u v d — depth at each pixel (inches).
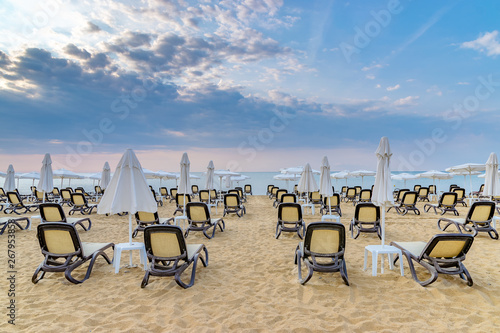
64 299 137.5
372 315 121.1
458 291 143.9
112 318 118.8
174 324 114.0
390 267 176.2
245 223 376.2
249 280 162.7
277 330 109.3
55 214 274.7
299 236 282.0
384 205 176.1
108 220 402.0
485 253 219.8
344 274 152.6
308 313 122.9
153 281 160.7
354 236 289.1
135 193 175.5
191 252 167.8
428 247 147.8
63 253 158.2
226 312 124.0
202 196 511.8
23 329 110.0
